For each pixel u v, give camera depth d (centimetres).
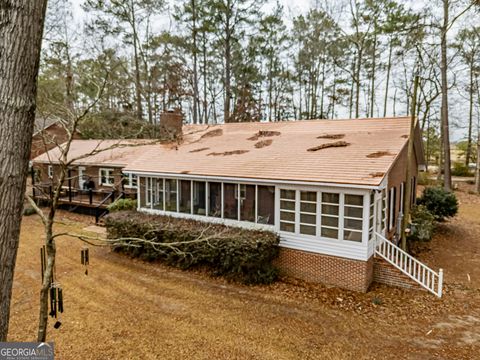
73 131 495
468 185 2980
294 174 1020
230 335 682
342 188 926
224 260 999
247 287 951
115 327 707
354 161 1030
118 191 1864
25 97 243
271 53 2981
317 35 2956
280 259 1052
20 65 237
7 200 236
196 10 2548
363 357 610
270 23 2630
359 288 919
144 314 771
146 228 1142
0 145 232
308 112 3397
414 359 607
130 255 1220
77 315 757
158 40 2709
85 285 942
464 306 833
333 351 629
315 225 984
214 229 1059
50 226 452
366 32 2602
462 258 1207
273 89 3509
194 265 1097
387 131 1316
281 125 1673
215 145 1557
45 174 2092
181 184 1266
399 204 1375
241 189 1119
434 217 1502
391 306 830
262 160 1204
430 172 3847
